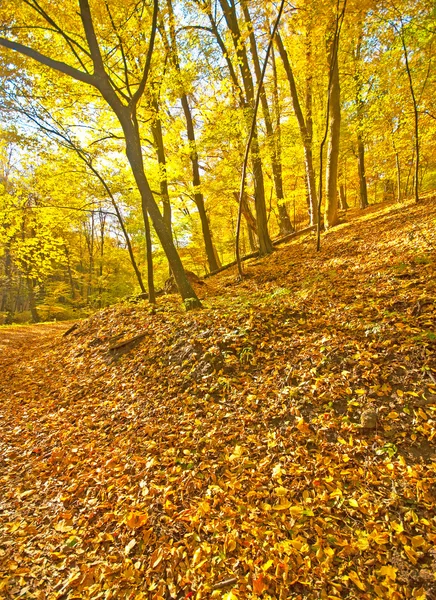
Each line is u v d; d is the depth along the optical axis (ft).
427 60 30.07
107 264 84.74
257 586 7.04
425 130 34.99
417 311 13.98
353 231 35.32
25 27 22.02
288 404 12.07
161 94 31.27
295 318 17.31
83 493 11.06
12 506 11.10
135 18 23.62
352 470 9.30
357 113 40.01
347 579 6.92
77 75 19.31
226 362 15.21
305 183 57.36
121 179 32.68
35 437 15.40
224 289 30.73
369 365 12.20
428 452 9.14
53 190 31.99
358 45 44.86
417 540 7.34
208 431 12.21
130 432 13.58
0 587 8.13
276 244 49.01
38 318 79.92
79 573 8.27
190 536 8.52
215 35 31.45
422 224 26.27
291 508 8.60
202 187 41.45
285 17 31.42
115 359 21.02
